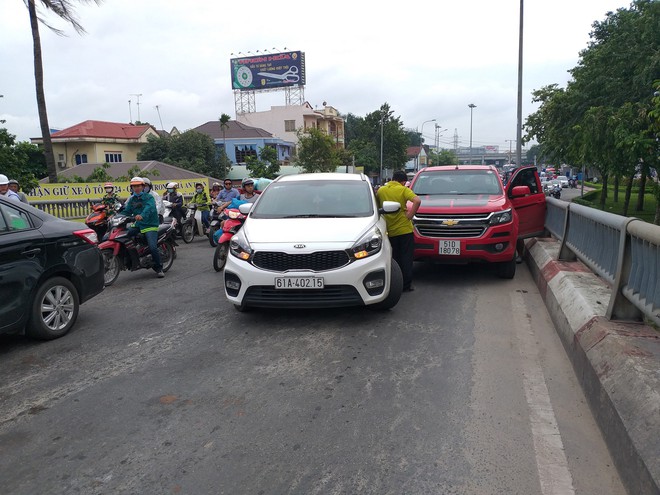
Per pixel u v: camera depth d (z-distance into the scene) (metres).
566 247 7.60
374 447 3.41
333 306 5.66
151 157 45.28
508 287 7.91
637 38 21.75
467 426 3.66
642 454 2.78
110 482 3.09
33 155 39.53
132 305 7.16
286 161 55.94
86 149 44.78
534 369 4.68
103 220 11.02
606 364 3.80
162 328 6.03
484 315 6.38
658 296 3.84
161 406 4.04
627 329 4.30
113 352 5.25
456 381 4.41
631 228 4.27
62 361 5.03
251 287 5.69
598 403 3.68
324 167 50.12
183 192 19.41
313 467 3.20
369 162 65.19
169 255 9.78
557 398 4.11
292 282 5.57
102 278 6.46
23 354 5.23
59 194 15.20
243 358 5.00
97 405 4.08
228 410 3.95
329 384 4.38
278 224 6.19
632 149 19.14
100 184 16.16
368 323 6.02
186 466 3.23
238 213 9.30
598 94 23.98
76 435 3.63
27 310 5.33
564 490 2.95
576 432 3.59
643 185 33.22
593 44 26.75
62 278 5.80
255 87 65.69
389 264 5.99
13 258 5.20
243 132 55.16
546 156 34.09
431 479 3.06
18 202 5.56
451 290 7.71
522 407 3.95
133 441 3.53
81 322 6.36
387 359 4.92
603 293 5.52
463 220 7.91
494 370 4.65
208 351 5.22
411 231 7.39
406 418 3.78
